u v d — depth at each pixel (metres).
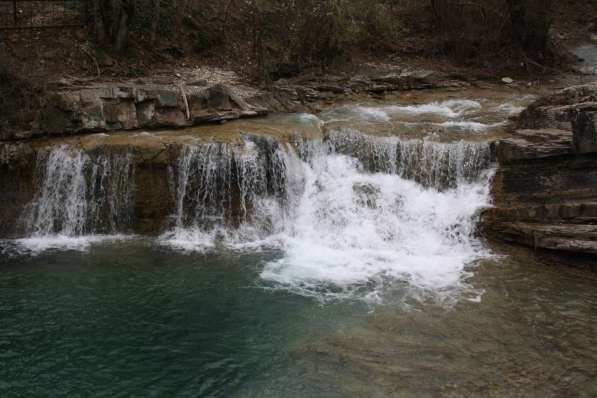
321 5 17.25
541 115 12.62
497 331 8.35
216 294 9.46
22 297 9.26
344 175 12.70
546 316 8.71
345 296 9.41
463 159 12.30
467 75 18.06
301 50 17.73
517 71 18.77
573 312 8.80
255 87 16.34
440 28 19.81
